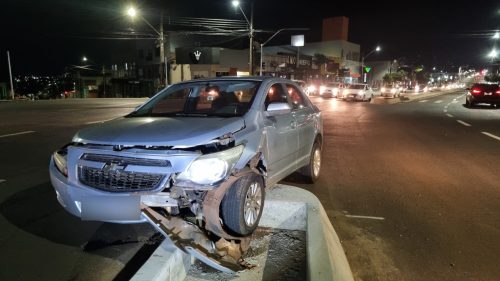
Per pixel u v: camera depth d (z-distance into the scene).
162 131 3.52
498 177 6.82
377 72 80.62
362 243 4.11
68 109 21.72
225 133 3.57
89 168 3.34
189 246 3.14
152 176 3.17
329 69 58.75
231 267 3.29
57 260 3.62
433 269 3.58
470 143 10.62
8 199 5.29
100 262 3.60
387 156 8.73
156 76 50.38
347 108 24.39
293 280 3.26
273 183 4.54
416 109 23.52
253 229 3.79
